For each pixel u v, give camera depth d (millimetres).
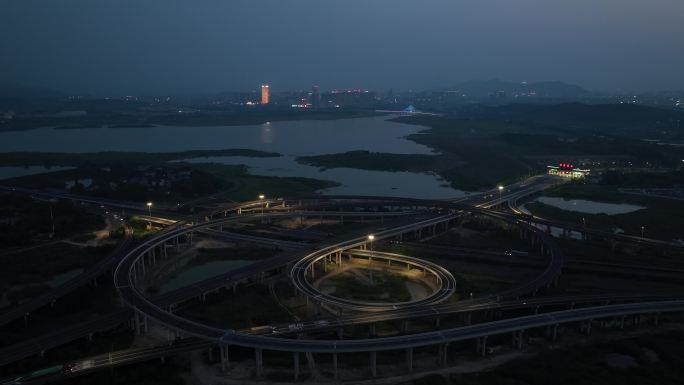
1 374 118438
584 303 162000
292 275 175000
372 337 139250
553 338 141625
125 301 150250
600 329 148500
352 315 147250
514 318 141375
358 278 186000
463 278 185375
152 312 141250
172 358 129625
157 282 184875
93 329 136625
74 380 116688
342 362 128750
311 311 157500
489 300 156750
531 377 120625
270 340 126000
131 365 123062
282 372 123938
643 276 186750
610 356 134000
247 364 127938
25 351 124500
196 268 199750
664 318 156125
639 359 131375
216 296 166125
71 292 165000
